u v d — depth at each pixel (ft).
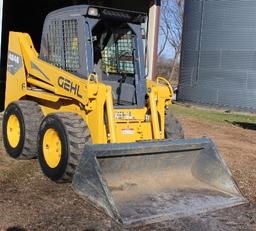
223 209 19.21
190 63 67.15
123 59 23.70
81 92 20.90
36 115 24.63
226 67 61.87
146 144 19.24
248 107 60.29
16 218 17.11
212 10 62.69
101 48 23.73
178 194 19.63
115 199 18.28
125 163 19.20
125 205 18.03
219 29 62.08
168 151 19.94
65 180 20.77
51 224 16.76
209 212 18.76
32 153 24.57
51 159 21.63
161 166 20.36
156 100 22.45
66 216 17.53
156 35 41.39
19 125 24.77
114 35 23.81
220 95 62.75
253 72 59.52
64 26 22.98
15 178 21.70
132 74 23.20
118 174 19.29
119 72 23.98
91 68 21.68
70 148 20.08
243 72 60.34
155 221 17.35
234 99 61.41
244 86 60.39
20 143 24.56
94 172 17.89
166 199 19.02
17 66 26.09
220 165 20.65
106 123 20.80
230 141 36.40
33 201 18.88
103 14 21.98
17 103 25.12
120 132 21.35
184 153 20.66
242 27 59.77
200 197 19.62
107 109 20.57
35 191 20.07
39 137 22.17
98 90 20.45
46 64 23.75
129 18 22.81
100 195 17.70
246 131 42.83
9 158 25.22
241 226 17.69
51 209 18.15
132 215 17.34
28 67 25.20
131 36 23.27
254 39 59.00
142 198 18.81
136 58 22.95
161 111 22.67
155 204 18.48
